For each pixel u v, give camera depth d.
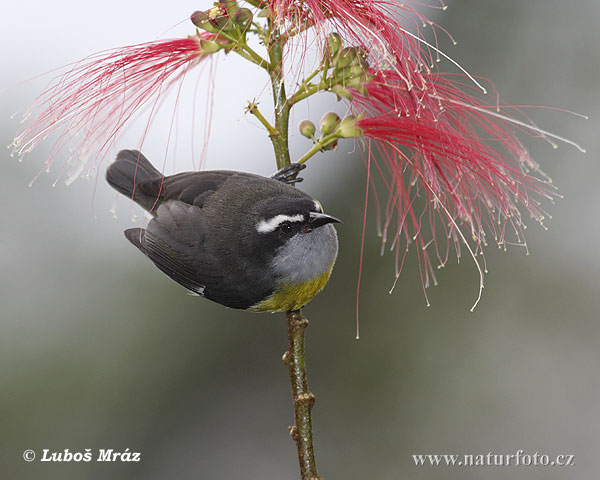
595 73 11.22
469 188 6.23
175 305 12.03
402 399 12.05
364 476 11.77
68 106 5.89
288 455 12.12
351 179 11.95
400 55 5.82
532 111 11.30
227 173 7.36
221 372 12.26
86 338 11.52
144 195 7.46
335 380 12.16
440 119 6.13
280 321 12.43
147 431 11.77
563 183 11.52
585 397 11.61
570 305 11.85
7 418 11.06
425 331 12.11
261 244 6.87
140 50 5.96
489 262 12.04
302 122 6.28
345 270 12.20
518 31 11.30
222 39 5.86
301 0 5.61
